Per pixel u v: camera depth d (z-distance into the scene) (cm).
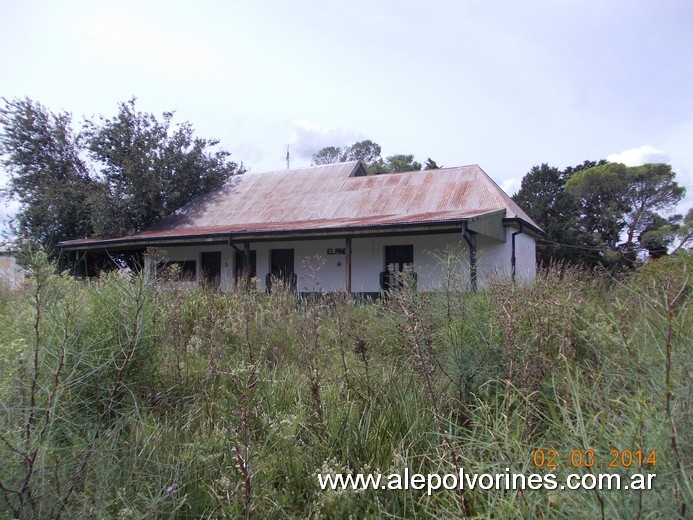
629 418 205
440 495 243
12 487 208
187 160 2519
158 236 1778
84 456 236
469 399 337
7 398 250
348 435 297
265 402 322
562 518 189
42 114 2331
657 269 554
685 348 205
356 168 2481
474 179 2038
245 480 215
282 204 2272
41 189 2258
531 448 238
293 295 769
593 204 4028
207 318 523
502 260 1750
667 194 3925
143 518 212
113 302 389
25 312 332
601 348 315
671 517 167
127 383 348
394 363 425
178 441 291
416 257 1800
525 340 345
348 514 237
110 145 2364
